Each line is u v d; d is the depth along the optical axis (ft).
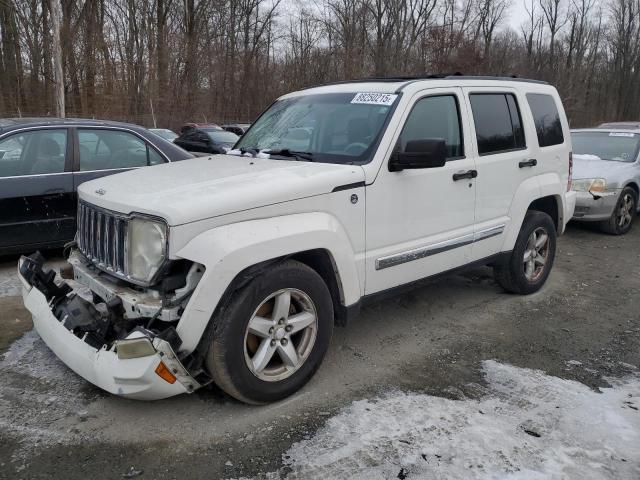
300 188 11.07
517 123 16.96
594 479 9.18
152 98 96.02
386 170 12.61
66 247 13.28
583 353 14.17
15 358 12.84
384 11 136.56
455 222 14.66
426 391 11.94
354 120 13.56
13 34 83.20
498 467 9.40
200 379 10.69
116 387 9.77
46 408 10.88
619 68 189.57
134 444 9.87
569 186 19.48
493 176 15.66
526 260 17.99
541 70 167.84
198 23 113.29
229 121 111.75
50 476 9.00
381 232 12.71
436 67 123.95
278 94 119.96
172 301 9.88
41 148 19.57
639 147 30.71
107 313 11.27
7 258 20.76
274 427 10.45
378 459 9.55
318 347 11.73
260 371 10.85
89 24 90.38
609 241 27.53
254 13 126.31
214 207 9.96
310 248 11.05
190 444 9.91
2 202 18.57
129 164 21.22
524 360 13.65
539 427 10.63
